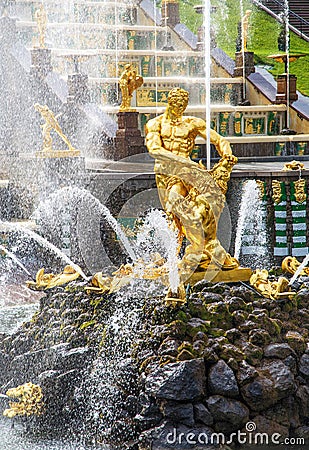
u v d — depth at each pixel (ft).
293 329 47.03
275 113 102.12
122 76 86.48
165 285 47.93
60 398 47.42
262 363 44.57
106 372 46.14
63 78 98.07
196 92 106.11
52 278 53.52
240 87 107.65
